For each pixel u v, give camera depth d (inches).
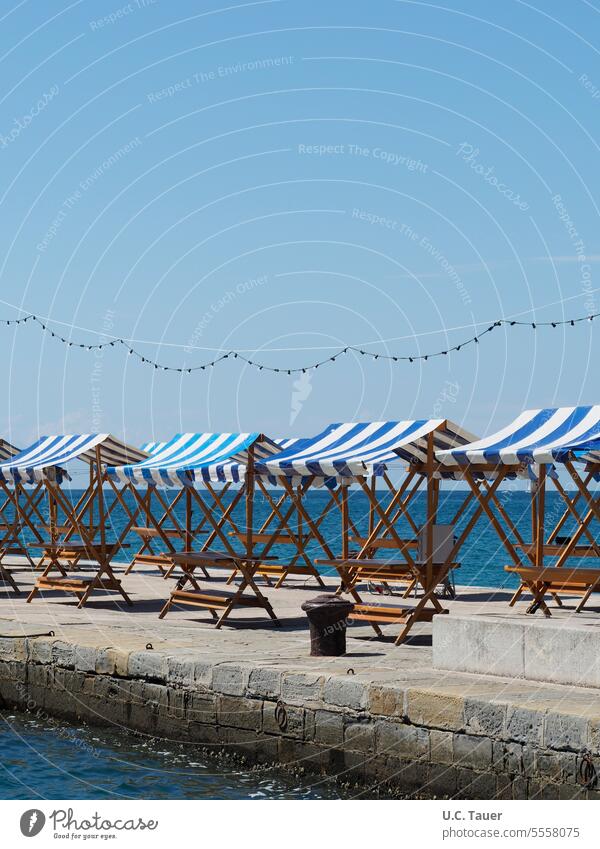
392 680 474.6
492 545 2155.5
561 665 465.1
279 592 864.9
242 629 660.7
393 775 458.3
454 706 440.1
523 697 435.5
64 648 608.7
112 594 856.3
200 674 535.5
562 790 405.4
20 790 484.4
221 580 976.9
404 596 747.4
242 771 507.2
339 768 476.4
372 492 733.3
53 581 788.0
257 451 841.5
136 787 486.0
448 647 502.0
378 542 692.7
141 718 564.1
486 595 832.9
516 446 642.8
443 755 442.3
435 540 746.8
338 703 479.8
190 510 839.7
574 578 633.0
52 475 866.8
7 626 670.5
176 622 692.7
